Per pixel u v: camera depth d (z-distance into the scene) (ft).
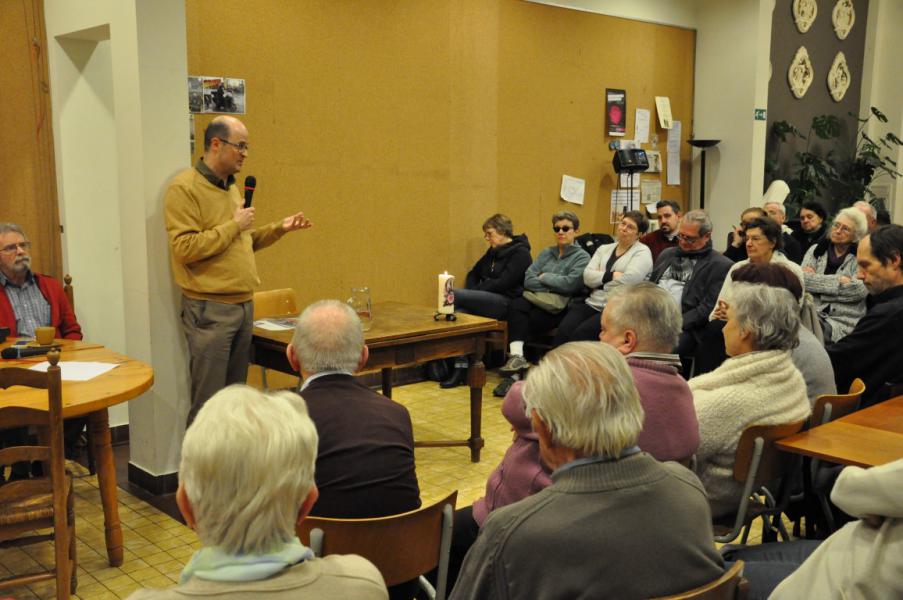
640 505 4.58
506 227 19.69
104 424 9.93
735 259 19.57
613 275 18.30
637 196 24.45
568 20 21.98
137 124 12.12
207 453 3.68
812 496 9.22
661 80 24.66
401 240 19.16
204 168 12.38
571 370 4.74
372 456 6.59
